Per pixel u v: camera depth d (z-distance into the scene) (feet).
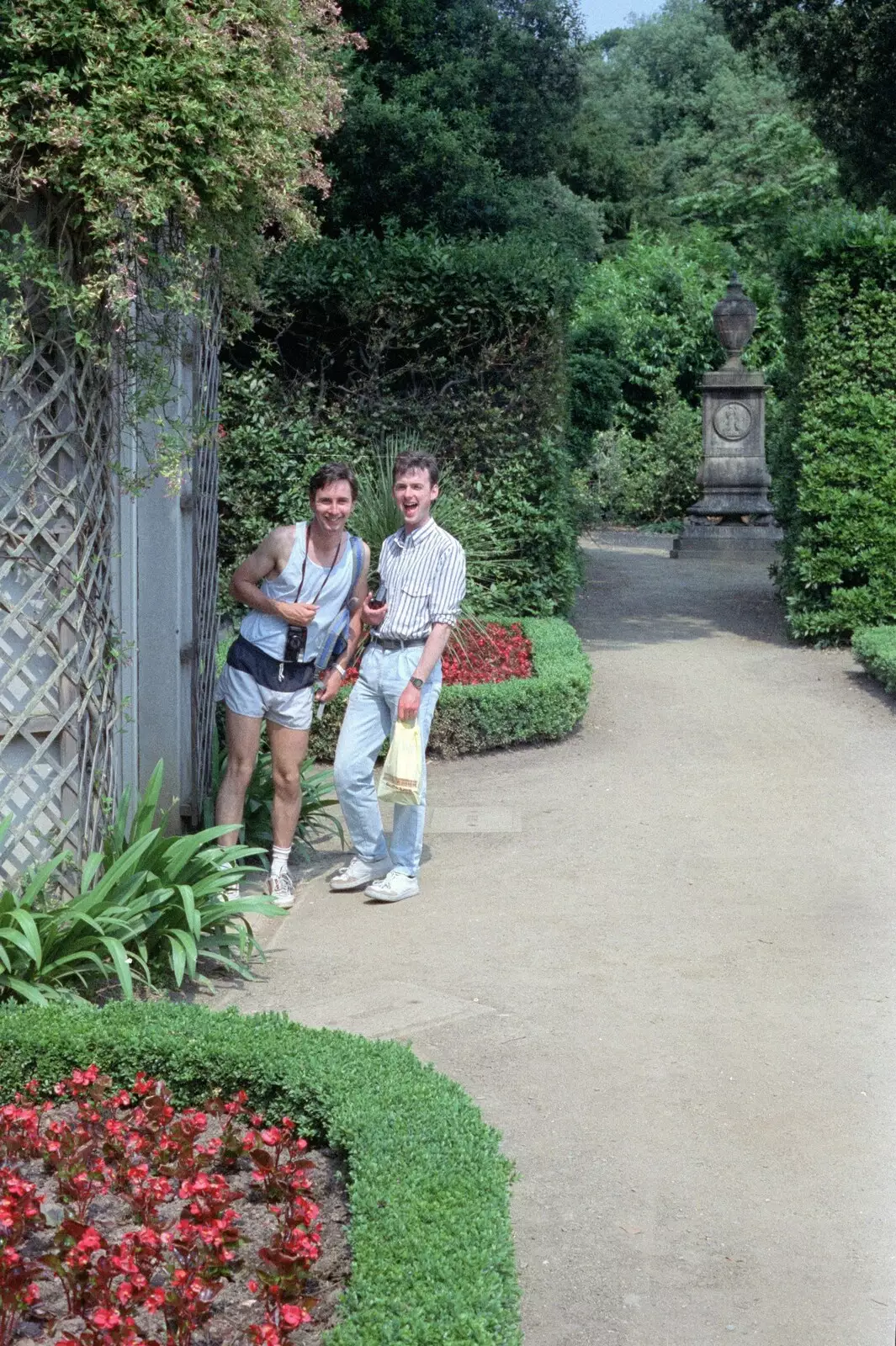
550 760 28.78
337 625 19.76
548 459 38.83
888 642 35.73
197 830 21.62
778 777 26.99
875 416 39.91
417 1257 9.75
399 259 38.14
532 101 75.05
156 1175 11.64
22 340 15.25
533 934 18.75
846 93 56.54
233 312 20.03
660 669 38.29
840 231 40.24
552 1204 12.00
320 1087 12.57
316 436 38.73
